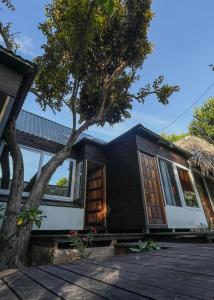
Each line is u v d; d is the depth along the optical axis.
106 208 7.62
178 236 5.06
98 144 8.41
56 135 8.48
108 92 7.38
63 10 6.27
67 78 6.71
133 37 7.33
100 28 6.18
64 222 6.42
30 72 4.44
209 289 1.12
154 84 7.48
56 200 6.91
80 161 7.95
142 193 6.47
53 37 6.48
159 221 6.58
